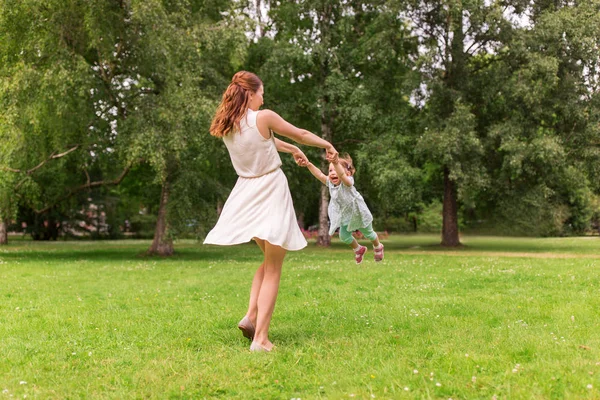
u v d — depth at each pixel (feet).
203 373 12.76
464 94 77.82
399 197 72.64
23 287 32.09
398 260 53.67
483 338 15.98
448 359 13.38
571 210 114.01
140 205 144.36
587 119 73.00
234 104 15.31
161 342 16.37
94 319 20.51
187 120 55.77
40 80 51.75
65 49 54.54
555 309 20.84
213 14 70.64
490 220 106.01
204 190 67.51
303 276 36.86
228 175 74.64
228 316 20.90
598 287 28.02
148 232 143.84
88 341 16.65
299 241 15.43
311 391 11.45
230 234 15.16
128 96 60.39
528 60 72.28
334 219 18.22
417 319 19.39
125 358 14.38
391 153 73.92
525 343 15.02
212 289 30.17
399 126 77.87
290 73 82.69
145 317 20.95
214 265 50.98
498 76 75.31
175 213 63.57
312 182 91.20
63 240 127.03
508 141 71.26
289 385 11.82
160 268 47.16
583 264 43.60
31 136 57.47
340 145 90.84
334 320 19.70
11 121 51.11
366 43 78.59
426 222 143.43
